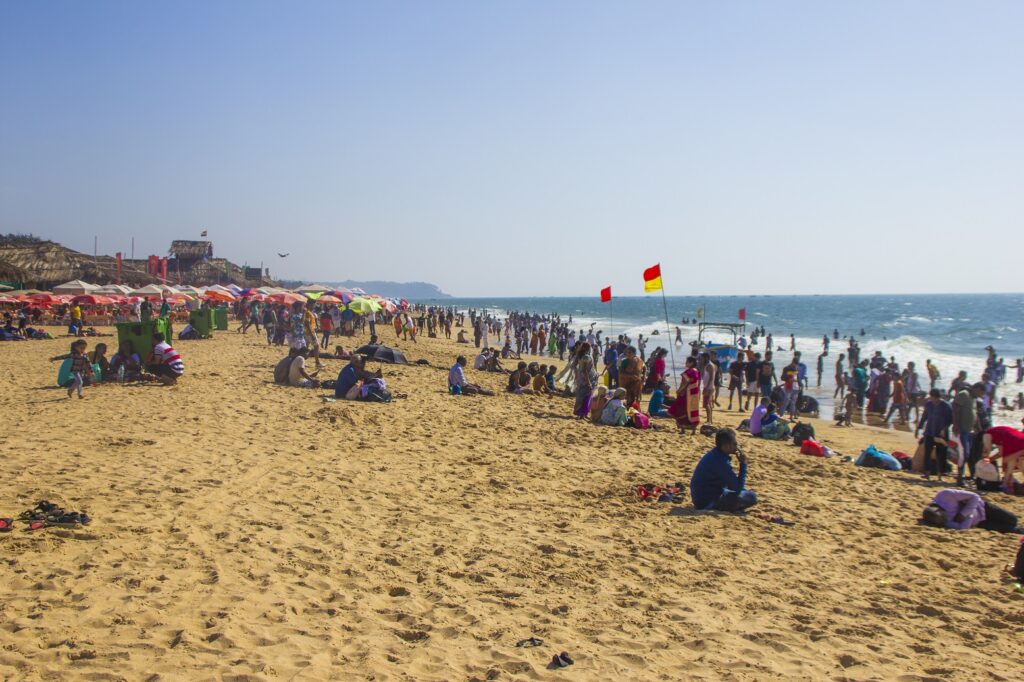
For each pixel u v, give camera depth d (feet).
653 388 56.49
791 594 19.06
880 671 14.84
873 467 40.22
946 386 93.97
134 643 14.19
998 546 24.35
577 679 13.89
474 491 28.58
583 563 20.67
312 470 30.14
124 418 38.99
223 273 251.19
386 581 18.61
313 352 65.72
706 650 15.55
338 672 13.65
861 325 258.57
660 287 55.42
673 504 28.04
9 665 13.00
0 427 35.45
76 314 107.55
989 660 15.57
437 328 176.65
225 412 42.19
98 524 20.97
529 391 60.34
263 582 17.80
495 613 16.99
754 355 63.16
